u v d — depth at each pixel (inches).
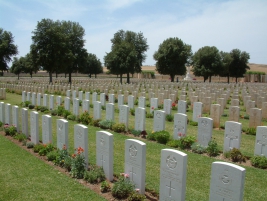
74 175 311.1
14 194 271.4
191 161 360.5
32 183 295.6
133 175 274.4
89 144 438.0
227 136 393.7
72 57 1951.3
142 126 501.7
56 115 701.3
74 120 629.0
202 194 270.5
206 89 1138.0
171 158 233.9
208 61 2618.1
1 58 2354.8
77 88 1256.2
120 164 350.0
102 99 817.5
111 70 2145.7
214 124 561.0
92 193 272.1
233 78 3639.3
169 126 580.1
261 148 370.9
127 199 257.0
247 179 306.3
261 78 3400.6
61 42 1882.4
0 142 449.4
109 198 262.2
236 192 201.2
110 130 535.2
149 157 377.4
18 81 2049.7
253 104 699.4
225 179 207.0
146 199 259.1
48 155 365.7
